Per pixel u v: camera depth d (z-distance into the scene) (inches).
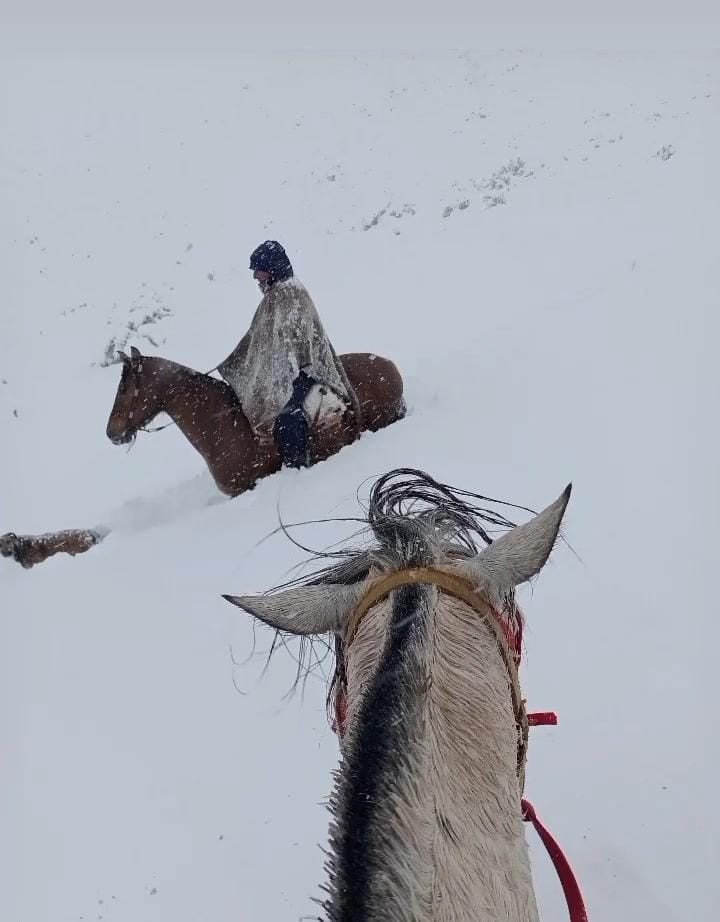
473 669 76.9
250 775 163.2
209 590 233.6
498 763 71.9
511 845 68.2
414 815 59.2
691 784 142.8
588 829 138.7
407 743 62.4
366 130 1108.5
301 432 309.7
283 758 165.6
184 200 1031.6
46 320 794.2
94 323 761.0
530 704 164.2
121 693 197.8
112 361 655.8
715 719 153.2
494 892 61.9
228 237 906.7
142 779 168.2
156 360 319.0
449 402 327.9
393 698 65.9
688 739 150.6
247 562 242.1
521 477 246.2
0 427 552.7
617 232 585.0
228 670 195.6
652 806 140.5
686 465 228.8
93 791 169.0
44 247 978.7
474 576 85.0
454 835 62.3
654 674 165.5
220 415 314.8
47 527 366.3
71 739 185.8
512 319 418.9
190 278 832.9
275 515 268.4
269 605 84.3
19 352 720.3
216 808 157.2
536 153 880.9
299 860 142.5
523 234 657.6
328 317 607.5
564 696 165.0
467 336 461.1
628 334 325.1
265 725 175.5
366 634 79.9
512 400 301.0
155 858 149.2
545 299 488.7
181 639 212.5
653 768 147.0
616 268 456.1
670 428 248.7
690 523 205.2
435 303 569.0
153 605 233.3
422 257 685.9
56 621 240.4
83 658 217.5
